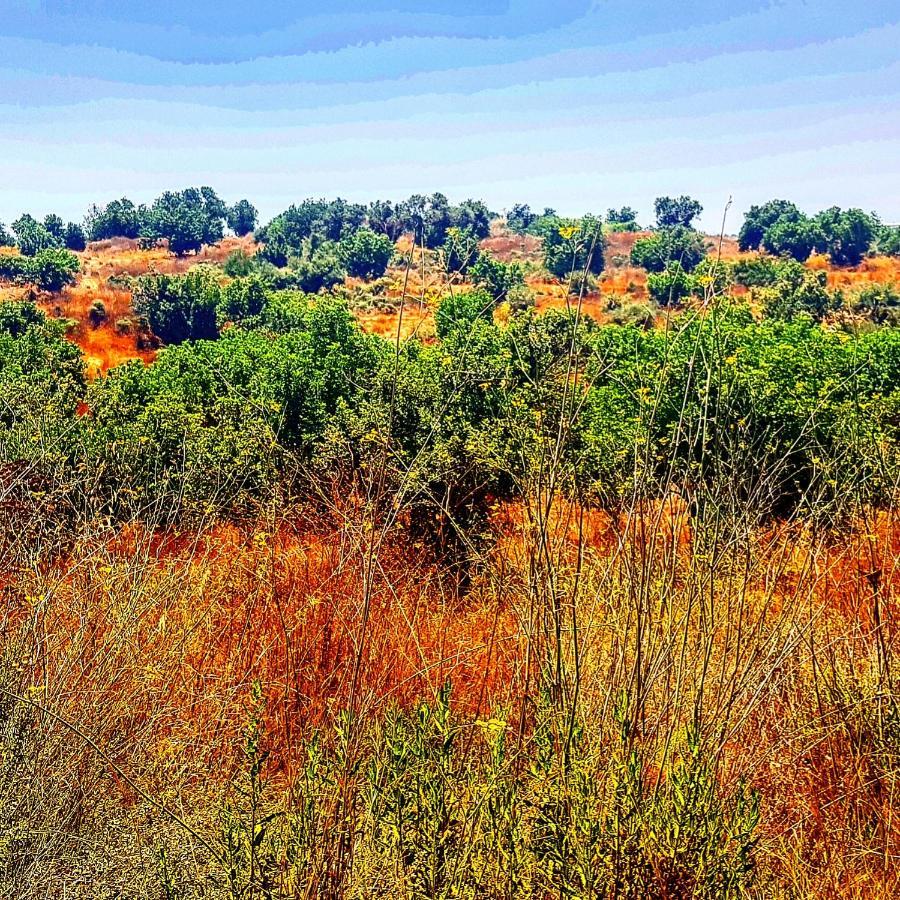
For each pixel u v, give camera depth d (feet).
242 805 9.45
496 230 241.96
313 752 8.74
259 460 17.98
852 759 9.86
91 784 9.89
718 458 11.82
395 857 7.87
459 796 8.21
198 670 12.00
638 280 143.95
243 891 7.78
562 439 10.75
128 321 122.31
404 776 8.17
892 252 211.00
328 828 8.44
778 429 18.67
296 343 43.06
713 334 12.21
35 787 9.48
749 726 9.86
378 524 14.14
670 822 7.63
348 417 21.25
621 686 9.45
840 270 195.62
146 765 10.36
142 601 12.25
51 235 250.57
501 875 7.68
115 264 233.55
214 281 135.95
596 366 11.96
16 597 12.10
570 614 10.24
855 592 12.00
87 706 10.50
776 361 25.44
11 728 9.67
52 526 13.94
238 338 50.88
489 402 19.81
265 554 14.10
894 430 17.17
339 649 12.28
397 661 12.11
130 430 20.49
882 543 12.21
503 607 12.46
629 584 9.93
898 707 9.88
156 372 39.93
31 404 18.67
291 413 29.55
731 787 8.82
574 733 8.34
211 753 11.12
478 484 17.49
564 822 7.80
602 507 12.21
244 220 316.19
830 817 9.55
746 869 7.62
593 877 7.34
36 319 106.83
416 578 15.34
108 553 12.94
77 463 15.93
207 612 12.79
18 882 8.62
